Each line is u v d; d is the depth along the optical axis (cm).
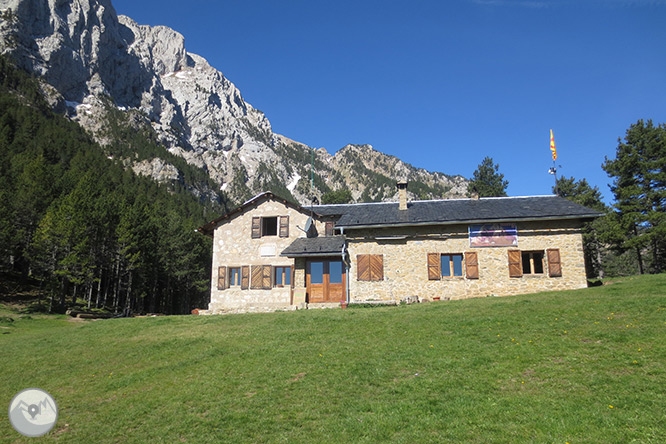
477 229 2517
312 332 1620
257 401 988
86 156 10200
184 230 6425
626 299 1631
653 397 806
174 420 929
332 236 2872
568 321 1391
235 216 3045
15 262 5381
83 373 1352
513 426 754
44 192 5122
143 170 15075
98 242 4744
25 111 10862
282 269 2920
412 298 2391
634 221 3678
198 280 6538
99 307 4894
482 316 1600
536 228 2481
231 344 1543
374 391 988
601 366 984
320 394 997
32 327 2762
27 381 1300
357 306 2383
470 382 977
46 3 18250
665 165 3675
